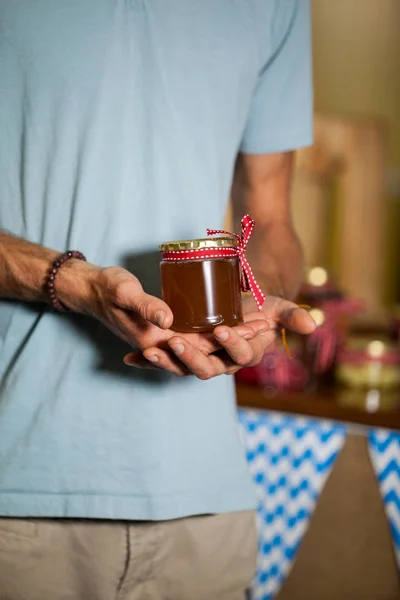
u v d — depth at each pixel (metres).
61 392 1.18
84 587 1.24
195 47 1.21
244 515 1.31
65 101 1.17
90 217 1.18
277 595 2.12
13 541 1.21
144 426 1.18
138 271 1.19
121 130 1.17
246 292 1.20
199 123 1.22
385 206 3.65
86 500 1.19
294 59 1.40
